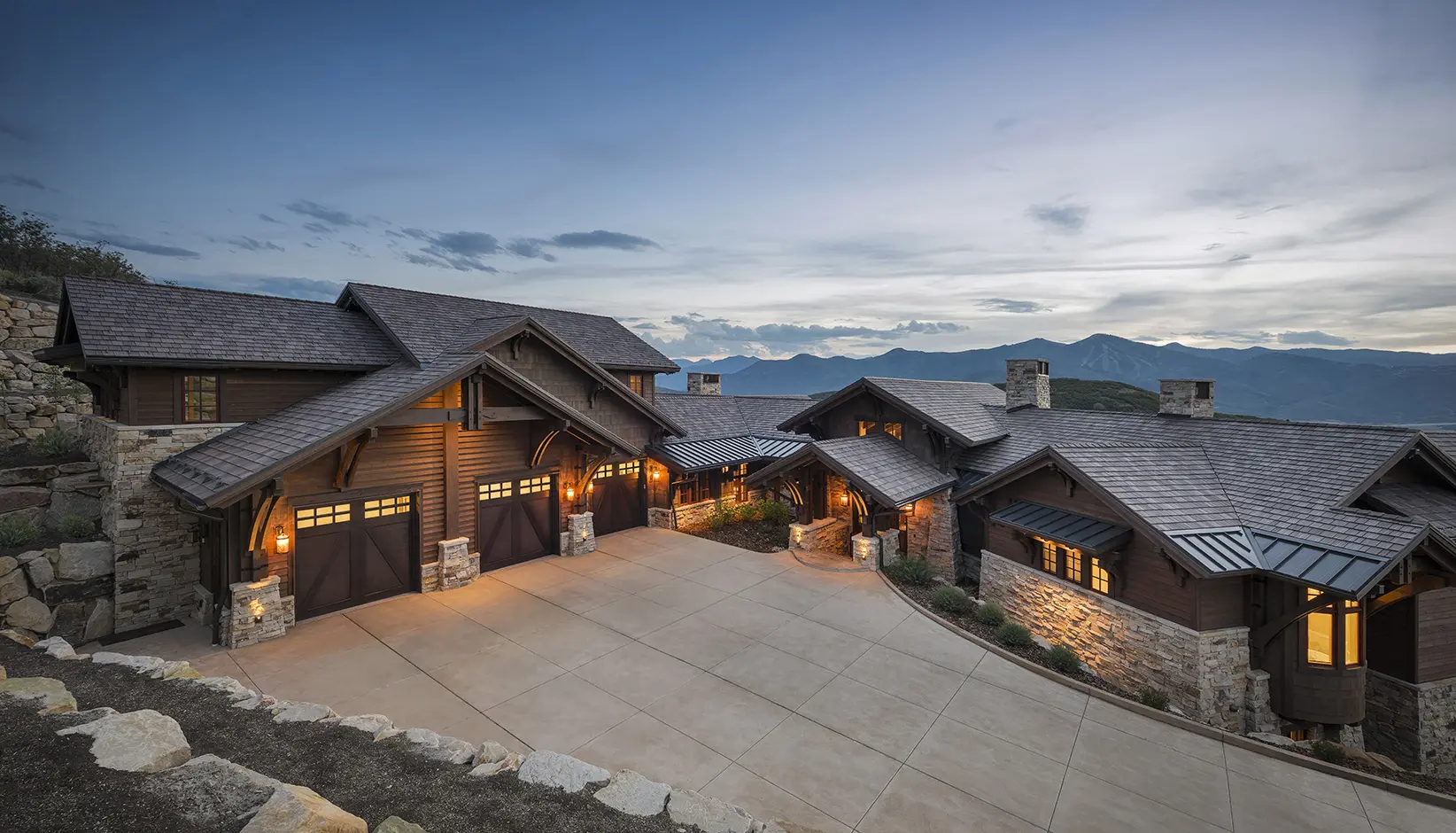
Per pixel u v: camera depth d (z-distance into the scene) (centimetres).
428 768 562
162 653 1036
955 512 1716
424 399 1247
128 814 359
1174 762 809
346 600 1238
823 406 2095
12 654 685
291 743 577
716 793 711
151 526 1167
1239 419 1507
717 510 1986
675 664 1033
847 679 998
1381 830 696
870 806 698
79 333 1111
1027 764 792
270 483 1001
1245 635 1057
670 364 2195
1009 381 2083
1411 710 1100
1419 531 938
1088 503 1253
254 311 1427
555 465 1611
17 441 1533
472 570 1417
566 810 516
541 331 1585
